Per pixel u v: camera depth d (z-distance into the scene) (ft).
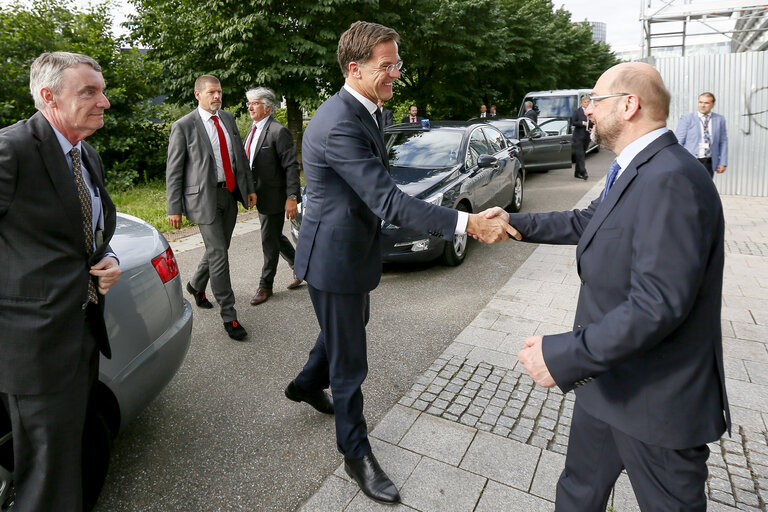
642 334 3.99
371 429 9.16
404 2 44.83
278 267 19.13
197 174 12.69
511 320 13.67
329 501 7.48
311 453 8.70
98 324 6.09
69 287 5.45
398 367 11.44
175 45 42.29
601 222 4.58
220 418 9.77
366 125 6.92
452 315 14.25
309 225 7.29
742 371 10.70
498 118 37.37
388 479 7.50
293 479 8.07
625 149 4.59
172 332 8.35
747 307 13.83
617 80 4.51
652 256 4.02
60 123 5.47
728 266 17.26
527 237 6.60
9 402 5.42
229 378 11.27
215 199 12.77
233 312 13.14
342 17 43.57
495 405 9.80
